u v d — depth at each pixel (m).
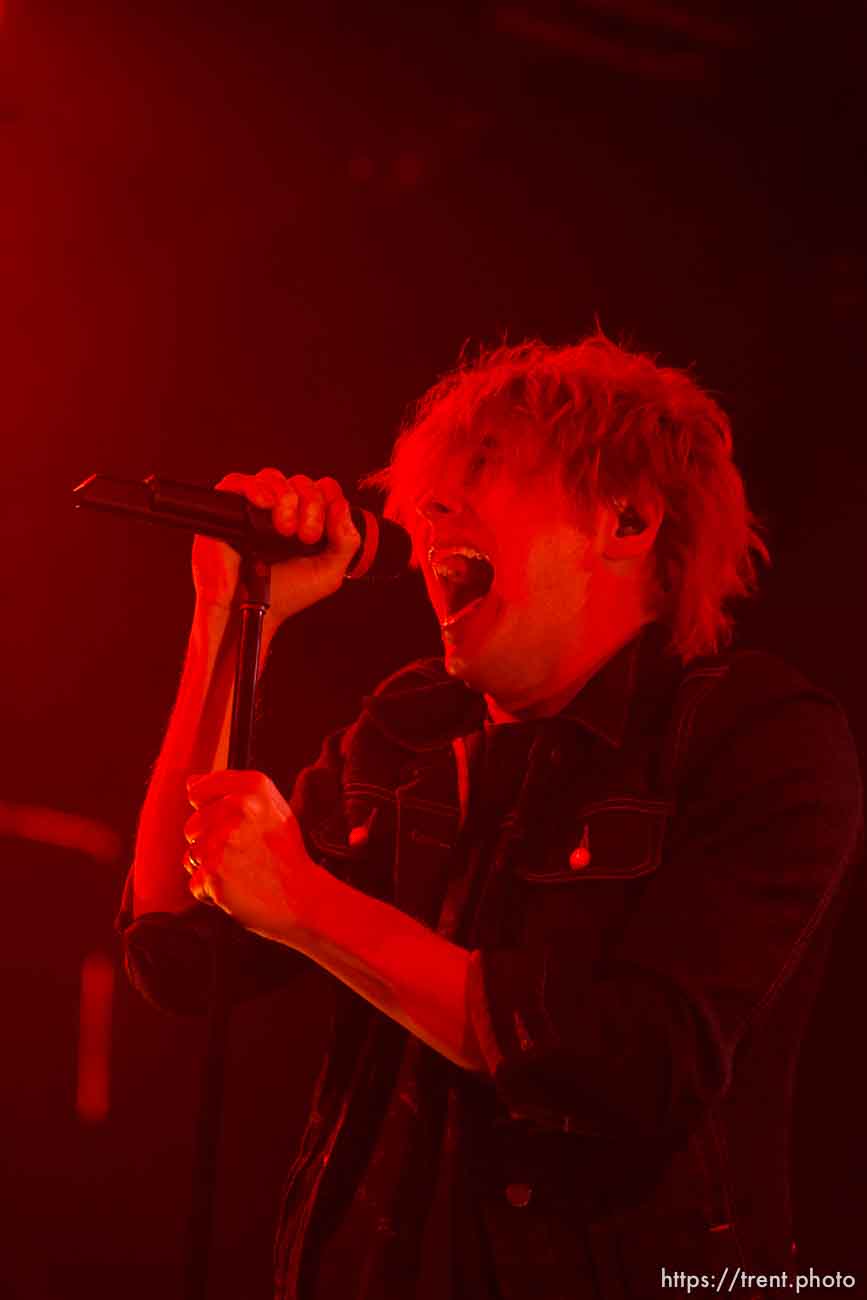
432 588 3.46
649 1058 2.83
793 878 3.00
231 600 3.58
